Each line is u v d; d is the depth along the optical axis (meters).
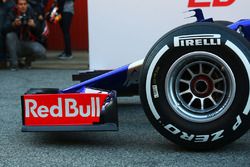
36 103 3.50
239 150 3.40
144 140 3.74
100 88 3.89
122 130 4.07
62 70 7.88
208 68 3.29
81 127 3.44
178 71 3.30
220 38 3.19
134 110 4.93
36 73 7.61
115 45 5.14
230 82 3.21
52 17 8.56
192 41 3.22
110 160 3.26
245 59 3.16
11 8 7.87
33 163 3.25
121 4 5.07
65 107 3.47
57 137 3.88
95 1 5.09
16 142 3.76
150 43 5.10
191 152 3.38
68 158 3.33
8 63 8.43
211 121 3.25
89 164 3.20
